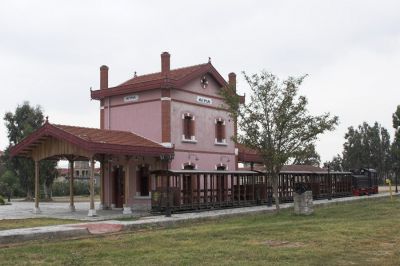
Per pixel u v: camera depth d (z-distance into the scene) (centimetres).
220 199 2956
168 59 3080
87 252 1255
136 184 2995
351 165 8644
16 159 5419
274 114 2506
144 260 1128
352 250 1238
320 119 2536
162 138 2981
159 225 2002
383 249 1252
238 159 3650
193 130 3191
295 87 2528
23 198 6147
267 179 3284
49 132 2589
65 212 2836
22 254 1234
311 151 2533
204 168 3272
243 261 1099
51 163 5334
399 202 3409
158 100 3033
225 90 2645
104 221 2106
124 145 2589
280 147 2528
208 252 1231
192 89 3216
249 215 2567
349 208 2862
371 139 8762
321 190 3891
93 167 2503
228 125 3538
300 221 2055
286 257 1148
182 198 2733
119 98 3244
